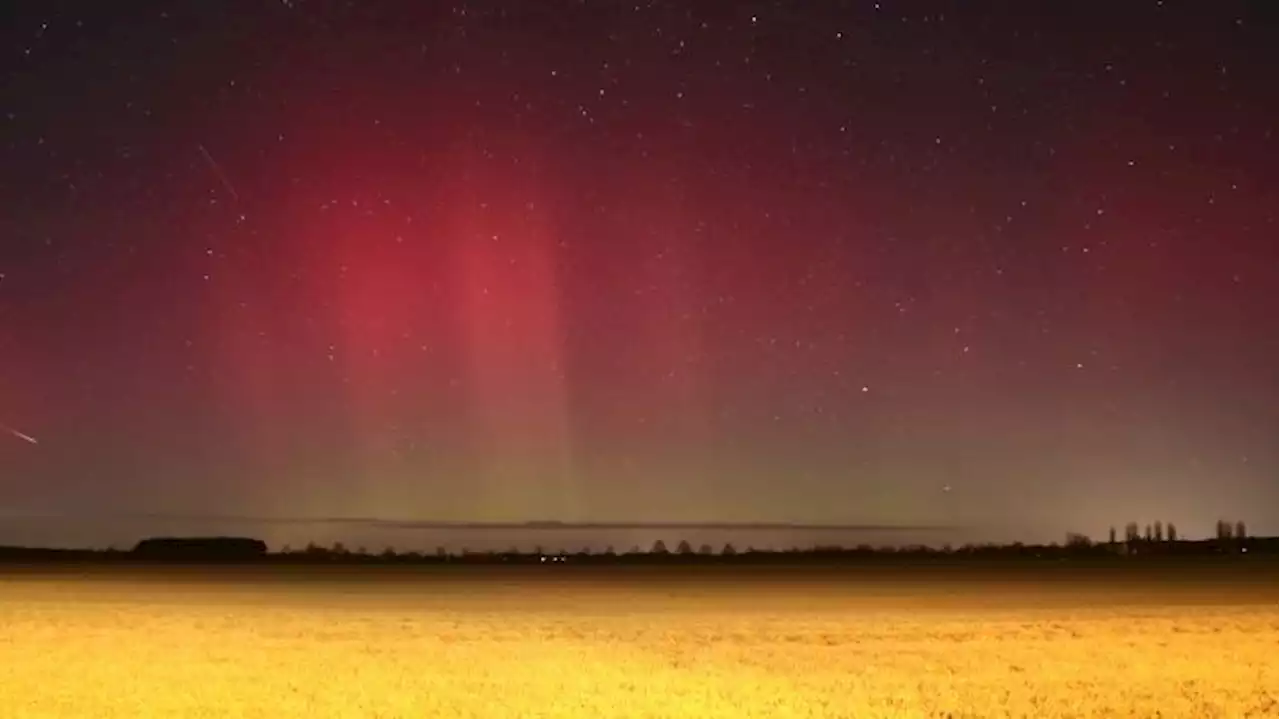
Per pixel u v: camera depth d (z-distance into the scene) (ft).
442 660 71.51
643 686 62.54
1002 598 114.11
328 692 60.39
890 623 90.58
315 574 159.84
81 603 109.70
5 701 57.77
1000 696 60.03
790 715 55.42
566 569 173.58
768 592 122.93
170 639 81.25
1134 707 57.57
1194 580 139.13
